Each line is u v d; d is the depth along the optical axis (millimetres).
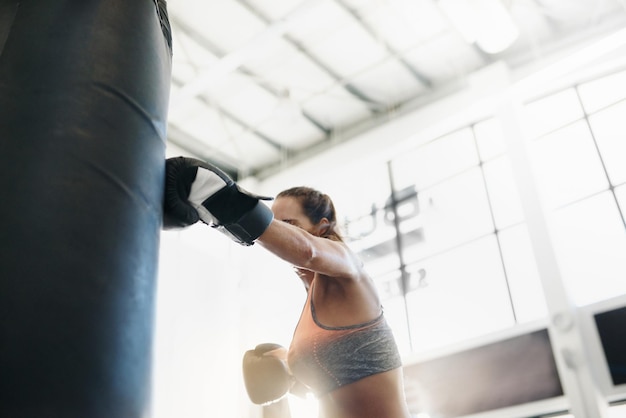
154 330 1175
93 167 1164
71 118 1203
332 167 6668
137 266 1144
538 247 4855
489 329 5141
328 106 6602
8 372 955
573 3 5531
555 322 4586
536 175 5156
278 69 6148
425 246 5801
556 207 5238
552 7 5582
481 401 4750
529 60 5879
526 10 5629
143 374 1097
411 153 6324
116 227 1135
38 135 1182
